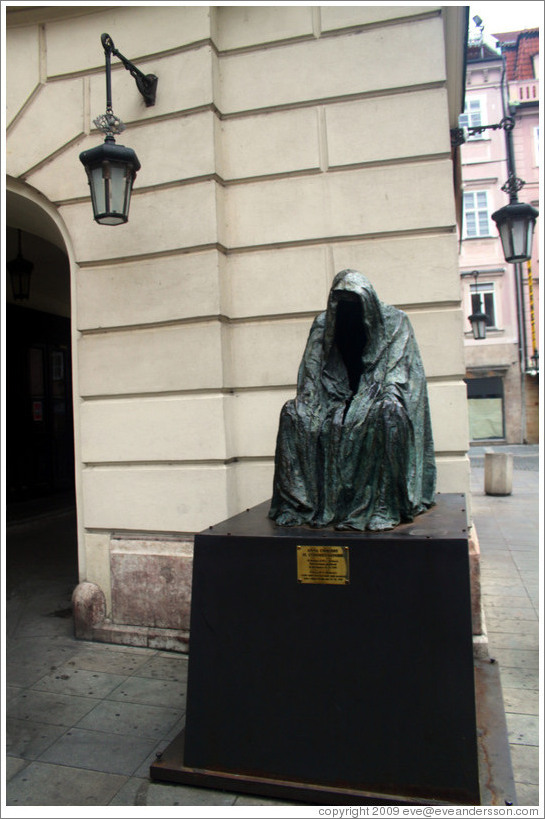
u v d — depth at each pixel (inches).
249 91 178.9
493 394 855.7
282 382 175.2
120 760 117.2
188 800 103.3
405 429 114.4
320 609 103.9
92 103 186.2
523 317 833.5
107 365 183.5
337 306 123.6
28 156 190.1
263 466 175.3
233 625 108.3
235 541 108.9
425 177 167.0
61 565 262.5
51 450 419.5
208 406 172.6
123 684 149.4
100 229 184.2
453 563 98.2
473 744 95.7
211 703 108.6
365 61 171.2
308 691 103.8
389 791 98.8
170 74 178.9
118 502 180.5
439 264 164.6
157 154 179.3
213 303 173.2
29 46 190.9
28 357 400.2
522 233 256.1
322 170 173.8
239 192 179.2
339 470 115.8
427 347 163.6
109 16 184.9
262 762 105.0
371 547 101.6
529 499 406.3
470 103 855.1
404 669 99.4
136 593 177.2
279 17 176.9
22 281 297.4
